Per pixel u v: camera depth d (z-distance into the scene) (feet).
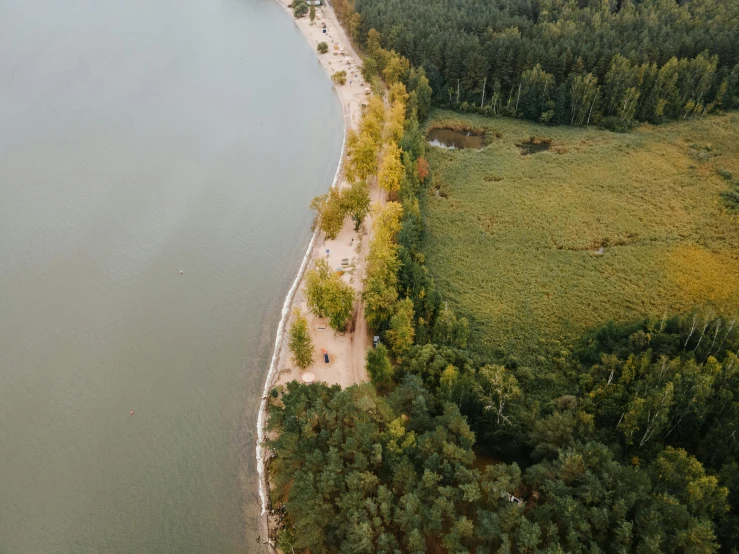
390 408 239.09
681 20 619.67
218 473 274.16
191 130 569.23
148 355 332.80
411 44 629.10
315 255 401.49
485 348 320.91
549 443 230.27
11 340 338.75
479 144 548.72
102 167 499.92
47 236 417.90
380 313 320.50
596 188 463.83
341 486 216.74
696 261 380.99
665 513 191.11
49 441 286.87
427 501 205.87
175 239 421.59
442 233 416.26
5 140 532.73
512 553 188.14
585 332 330.34
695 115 562.66
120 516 256.52
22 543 246.47
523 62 577.84
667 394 236.02
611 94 552.00
